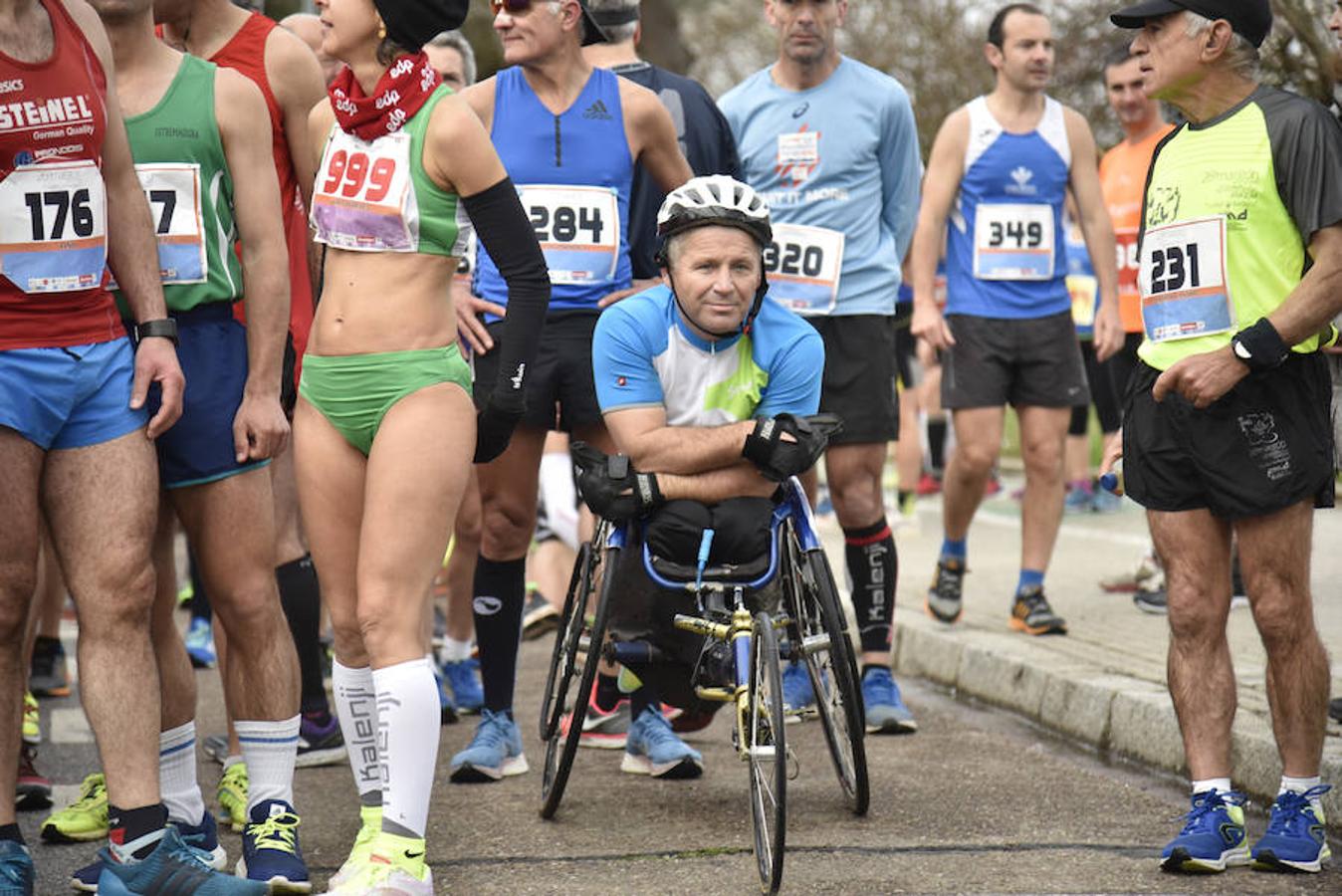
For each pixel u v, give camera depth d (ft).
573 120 56.54
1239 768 53.78
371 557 41.88
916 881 44.14
